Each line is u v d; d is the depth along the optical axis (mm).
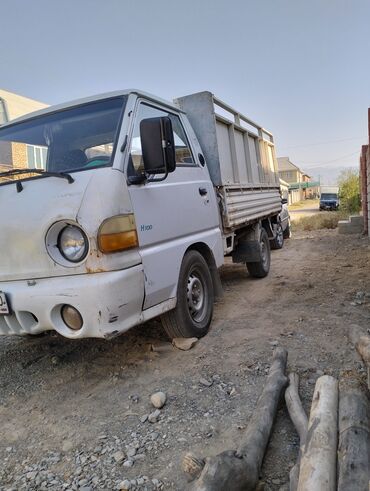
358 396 2545
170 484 2400
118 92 3992
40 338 4895
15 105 17188
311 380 3375
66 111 4055
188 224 4336
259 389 3338
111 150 3531
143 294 3471
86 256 3135
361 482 1881
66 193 3229
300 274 7590
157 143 3430
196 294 4469
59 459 2730
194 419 3027
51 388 3693
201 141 5375
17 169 3600
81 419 3168
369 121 11000
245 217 6352
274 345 4137
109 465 2617
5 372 4086
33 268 3281
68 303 3131
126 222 3314
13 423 3211
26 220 3260
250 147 7379
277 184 9570
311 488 1875
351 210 24672
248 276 7711
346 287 6219
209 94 5277
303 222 22000
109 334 3141
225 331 4656
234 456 2209
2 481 2568
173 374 3711
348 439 2148
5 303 3324
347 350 3879
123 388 3559
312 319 4836
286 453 2555
